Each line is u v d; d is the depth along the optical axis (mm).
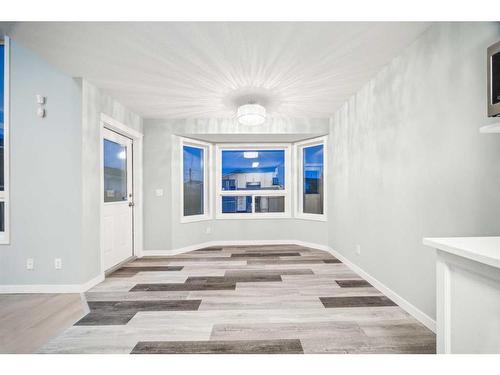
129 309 2357
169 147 4348
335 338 1869
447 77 1791
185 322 2115
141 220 4254
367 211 2979
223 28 1973
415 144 2123
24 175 2801
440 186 1861
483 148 1546
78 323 2117
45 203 2797
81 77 2791
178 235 4445
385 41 2141
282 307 2365
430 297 1977
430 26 1942
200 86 3000
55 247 2791
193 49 2252
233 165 5316
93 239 2973
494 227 1493
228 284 2955
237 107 3721
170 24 1921
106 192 3529
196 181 5020
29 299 2600
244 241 5148
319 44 2180
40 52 2305
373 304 2404
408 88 2205
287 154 5223
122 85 2980
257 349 1751
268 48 2238
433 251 1942
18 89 2805
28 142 2805
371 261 2906
